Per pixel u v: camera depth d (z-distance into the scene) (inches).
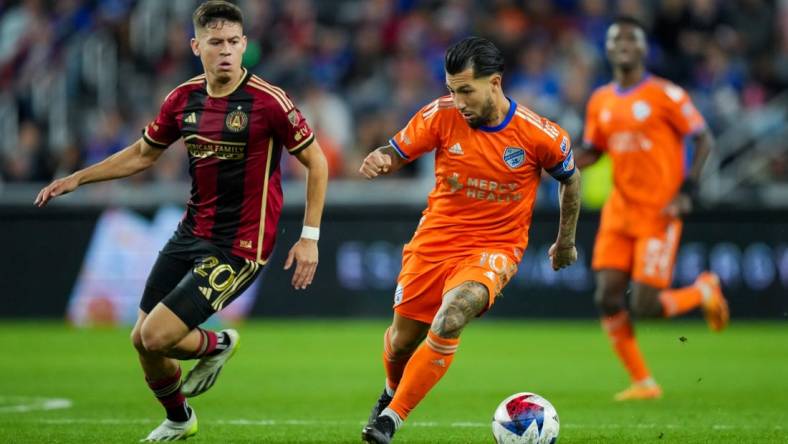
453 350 831.1
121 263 2269.9
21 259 2297.0
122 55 2768.2
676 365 1642.5
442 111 878.4
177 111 893.8
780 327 2158.0
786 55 2635.3
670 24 2581.2
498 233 878.4
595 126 1364.4
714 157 2326.5
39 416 1095.6
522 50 2578.7
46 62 2751.0
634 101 1322.6
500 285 861.2
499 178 866.8
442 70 2605.8
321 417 1106.1
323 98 2493.8
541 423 808.3
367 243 2242.9
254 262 892.0
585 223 2210.9
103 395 1278.3
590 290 2215.8
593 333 2095.2
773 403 1213.1
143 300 903.7
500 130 861.8
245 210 885.2
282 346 1879.9
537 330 2153.1
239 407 1189.7
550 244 2220.7
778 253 2161.7
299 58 2632.9
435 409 1171.3
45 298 2290.8
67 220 2290.8
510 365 1632.6
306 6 2770.7
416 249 889.5
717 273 2169.0
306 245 887.7
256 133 876.6
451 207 882.8
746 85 2566.4
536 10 2650.1
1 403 1205.1
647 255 1316.4
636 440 931.3
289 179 2401.6
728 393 1309.1
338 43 2780.5
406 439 946.1
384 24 2723.9
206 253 880.3
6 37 2935.5
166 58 2706.7
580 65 2450.8
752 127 2384.4
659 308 1333.7
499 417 815.7
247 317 2274.9
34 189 2409.0
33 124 2593.5
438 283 879.1
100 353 1768.0
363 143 2427.4
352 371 1553.9
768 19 2655.0
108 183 2375.7
